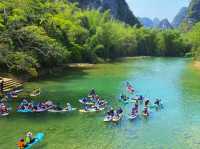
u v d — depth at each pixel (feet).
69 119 152.87
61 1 443.32
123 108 175.11
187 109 175.52
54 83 240.73
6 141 124.47
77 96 198.90
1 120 148.77
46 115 157.99
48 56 271.28
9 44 240.12
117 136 132.36
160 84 253.24
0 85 193.67
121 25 618.44
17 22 255.09
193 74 317.63
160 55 647.56
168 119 156.66
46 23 311.68
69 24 358.02
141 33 636.48
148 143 125.39
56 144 122.62
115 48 515.50
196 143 125.80
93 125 145.59
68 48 357.41
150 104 180.96
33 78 252.21
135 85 246.47
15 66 228.63
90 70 329.31
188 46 653.30
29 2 294.46
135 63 440.45
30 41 256.32
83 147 120.16
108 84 245.65
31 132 134.31
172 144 124.67
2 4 256.32
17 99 185.88
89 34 438.81
